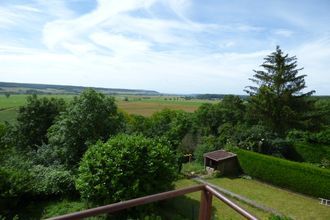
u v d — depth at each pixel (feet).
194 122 153.99
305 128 127.44
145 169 61.62
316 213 67.36
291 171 83.82
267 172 90.63
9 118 147.84
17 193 63.00
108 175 59.31
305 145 109.40
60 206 64.85
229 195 77.20
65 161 86.63
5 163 80.94
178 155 98.07
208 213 10.91
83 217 8.07
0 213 59.62
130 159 61.16
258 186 88.07
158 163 63.26
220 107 161.38
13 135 104.47
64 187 70.08
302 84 130.72
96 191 59.98
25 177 66.80
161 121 149.69
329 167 98.78
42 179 71.56
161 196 9.80
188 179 93.09
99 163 60.23
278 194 80.94
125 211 58.18
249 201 73.26
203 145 116.78
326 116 137.59
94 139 87.25
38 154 90.27
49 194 69.92
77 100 91.45
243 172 100.01
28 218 60.85
